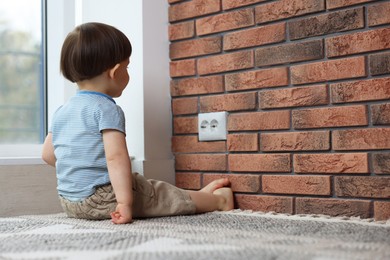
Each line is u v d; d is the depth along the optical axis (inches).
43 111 92.0
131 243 44.3
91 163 66.3
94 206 65.8
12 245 44.8
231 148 80.0
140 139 85.3
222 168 81.0
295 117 73.2
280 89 74.7
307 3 72.1
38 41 92.7
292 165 73.5
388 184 65.1
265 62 76.4
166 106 87.7
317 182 70.9
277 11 75.1
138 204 67.3
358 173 67.6
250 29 78.0
